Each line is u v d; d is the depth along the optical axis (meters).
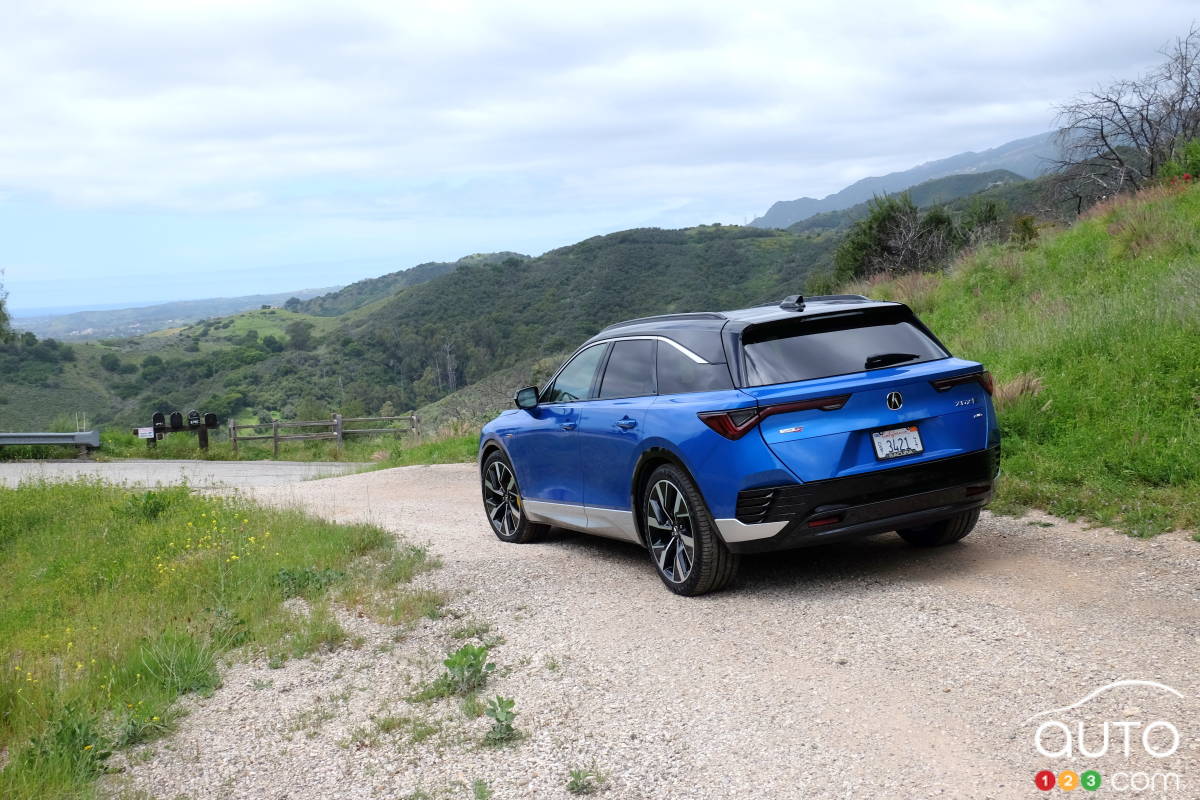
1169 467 7.30
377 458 24.91
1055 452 8.40
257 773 4.27
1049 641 4.54
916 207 30.69
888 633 4.94
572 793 3.65
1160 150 23.91
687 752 3.87
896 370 5.70
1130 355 9.91
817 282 34.09
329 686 5.32
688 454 5.77
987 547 6.43
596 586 6.68
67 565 9.85
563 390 7.60
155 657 5.82
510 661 5.30
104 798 4.13
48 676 5.78
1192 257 13.70
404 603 6.64
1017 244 20.70
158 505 12.26
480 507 11.82
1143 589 5.15
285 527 10.06
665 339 6.49
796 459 5.41
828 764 3.60
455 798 3.75
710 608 5.80
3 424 180.50
